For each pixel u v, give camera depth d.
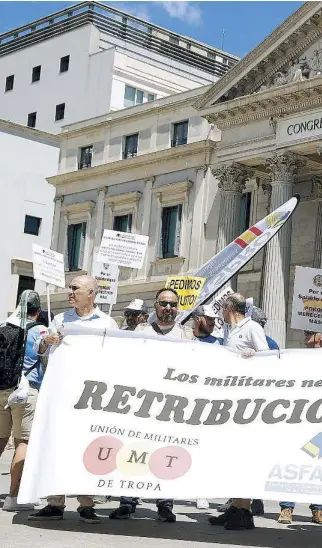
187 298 13.95
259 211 37.97
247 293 37.84
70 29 66.56
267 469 8.98
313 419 9.11
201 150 40.19
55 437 9.23
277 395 9.28
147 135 43.75
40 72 68.12
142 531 9.48
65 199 47.94
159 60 66.00
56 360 9.52
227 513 10.50
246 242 14.48
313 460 8.94
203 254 39.72
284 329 32.62
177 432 9.23
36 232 58.28
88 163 47.34
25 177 57.84
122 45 65.38
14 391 10.26
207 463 9.09
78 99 64.38
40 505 11.29
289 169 33.56
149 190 42.94
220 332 13.57
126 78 63.16
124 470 9.09
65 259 46.97
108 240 17.25
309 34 32.81
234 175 35.75
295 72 33.03
